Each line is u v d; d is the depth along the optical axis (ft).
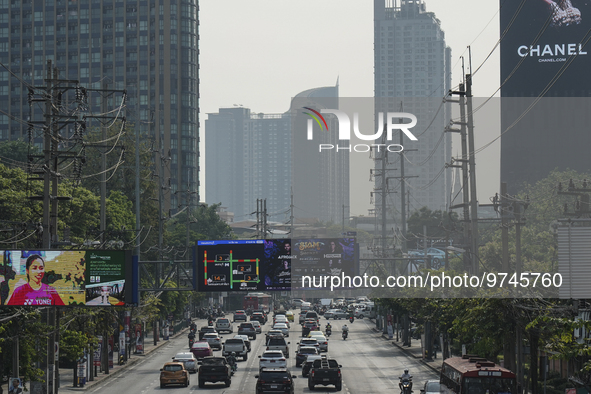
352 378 202.18
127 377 208.03
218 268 204.64
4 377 165.68
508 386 117.70
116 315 223.30
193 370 218.79
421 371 219.41
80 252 146.10
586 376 112.27
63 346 166.71
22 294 142.41
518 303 141.90
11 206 194.39
